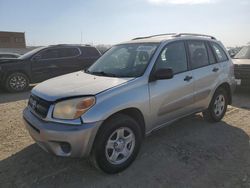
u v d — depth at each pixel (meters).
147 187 3.26
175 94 4.23
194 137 4.73
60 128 3.12
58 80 4.07
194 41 4.91
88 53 10.96
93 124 3.14
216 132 4.96
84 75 4.27
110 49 5.08
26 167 3.75
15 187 3.29
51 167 3.73
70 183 3.36
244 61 8.29
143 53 4.23
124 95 3.48
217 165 3.75
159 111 4.01
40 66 9.83
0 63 9.16
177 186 3.27
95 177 3.47
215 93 5.22
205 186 3.27
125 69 4.09
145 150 4.21
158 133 4.90
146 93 3.75
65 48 10.45
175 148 4.29
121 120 3.43
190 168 3.68
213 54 5.26
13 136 4.89
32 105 3.70
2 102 7.69
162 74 3.80
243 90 8.33
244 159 3.92
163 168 3.68
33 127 3.44
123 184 3.32
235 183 3.32
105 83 3.60
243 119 5.72
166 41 4.38
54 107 3.26
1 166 3.78
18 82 9.45
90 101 3.20
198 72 4.72
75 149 3.13
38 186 3.30
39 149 4.29
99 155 3.30
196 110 4.86
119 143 3.49
